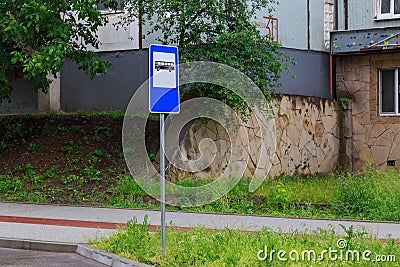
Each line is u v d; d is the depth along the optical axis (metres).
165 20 17.53
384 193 15.23
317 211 14.80
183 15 16.95
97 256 10.38
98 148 18.59
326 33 22.98
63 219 13.80
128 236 10.89
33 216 14.20
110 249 10.55
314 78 22.33
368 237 11.05
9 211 14.88
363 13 22.59
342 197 15.05
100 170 17.56
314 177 19.86
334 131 21.44
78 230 12.50
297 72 21.67
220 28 17.02
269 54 17.44
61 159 18.16
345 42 21.84
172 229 11.91
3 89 18.20
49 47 16.16
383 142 21.67
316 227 12.72
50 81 18.27
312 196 15.78
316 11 22.61
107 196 16.27
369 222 13.47
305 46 22.09
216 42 16.88
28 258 10.59
